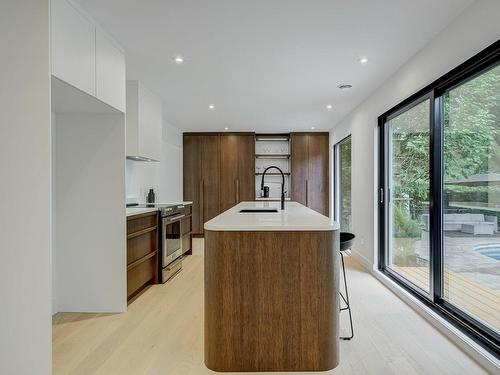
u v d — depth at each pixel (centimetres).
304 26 274
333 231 219
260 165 811
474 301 257
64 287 321
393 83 387
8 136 202
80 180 318
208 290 220
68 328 281
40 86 202
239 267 215
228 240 215
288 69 373
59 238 320
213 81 413
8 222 202
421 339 258
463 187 271
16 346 202
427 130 331
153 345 251
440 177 303
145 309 327
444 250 300
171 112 583
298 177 771
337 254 223
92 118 318
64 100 277
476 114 253
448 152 294
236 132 774
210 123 679
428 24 270
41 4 203
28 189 201
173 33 288
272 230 214
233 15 258
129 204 463
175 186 717
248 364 214
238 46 314
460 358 229
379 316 305
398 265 406
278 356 214
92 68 266
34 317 201
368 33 287
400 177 400
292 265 215
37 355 201
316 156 772
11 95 202
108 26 277
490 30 221
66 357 232
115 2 242
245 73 385
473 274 258
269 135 801
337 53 329
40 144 201
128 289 335
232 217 269
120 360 228
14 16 203
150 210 391
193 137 776
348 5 243
